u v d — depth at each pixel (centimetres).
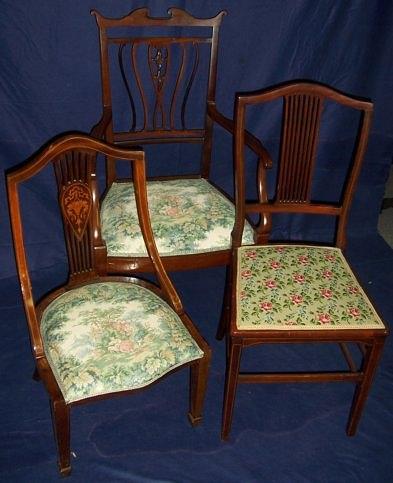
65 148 128
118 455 158
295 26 201
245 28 197
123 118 204
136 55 191
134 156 137
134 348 136
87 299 148
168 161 219
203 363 146
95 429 164
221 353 193
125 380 131
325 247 170
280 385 183
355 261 244
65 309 145
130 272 168
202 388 154
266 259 162
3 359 186
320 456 161
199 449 161
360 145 158
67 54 185
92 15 180
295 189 166
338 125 227
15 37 177
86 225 145
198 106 209
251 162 230
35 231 216
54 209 215
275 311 144
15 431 163
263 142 224
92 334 138
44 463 154
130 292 153
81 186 138
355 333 141
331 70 215
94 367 131
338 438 166
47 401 172
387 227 274
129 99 199
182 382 181
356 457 161
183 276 229
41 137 197
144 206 144
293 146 160
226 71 204
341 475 156
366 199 254
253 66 206
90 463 155
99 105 198
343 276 157
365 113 154
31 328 133
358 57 213
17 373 181
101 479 151
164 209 175
